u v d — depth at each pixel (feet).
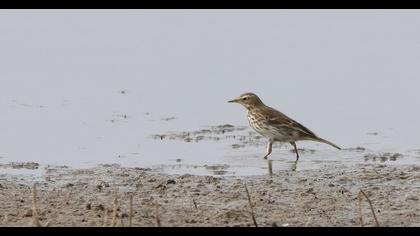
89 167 54.03
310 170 53.06
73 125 68.18
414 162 55.52
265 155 58.95
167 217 40.65
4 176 50.98
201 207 42.75
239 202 43.86
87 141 62.64
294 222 40.04
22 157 57.41
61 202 43.27
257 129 61.77
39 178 50.42
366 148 60.70
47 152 59.06
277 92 79.51
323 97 77.61
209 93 79.77
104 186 47.73
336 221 40.16
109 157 57.57
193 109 74.33
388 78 83.97
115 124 68.74
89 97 78.59
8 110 73.31
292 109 73.97
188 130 66.95
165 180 49.01
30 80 84.94
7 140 62.75
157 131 66.39
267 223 39.81
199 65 90.02
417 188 46.44
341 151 60.13
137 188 47.24
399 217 40.63
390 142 62.44
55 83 84.02
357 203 43.39
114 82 84.58
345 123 69.15
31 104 75.72
